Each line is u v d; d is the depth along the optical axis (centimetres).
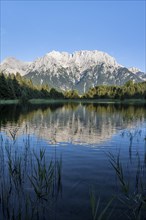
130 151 1888
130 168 1448
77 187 1146
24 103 10138
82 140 2352
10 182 1190
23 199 1029
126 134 2727
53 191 1102
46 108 7544
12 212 929
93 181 1224
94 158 1675
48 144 2138
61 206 973
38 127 3216
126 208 954
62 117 4712
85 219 886
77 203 997
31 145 2081
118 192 1094
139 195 1021
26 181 1212
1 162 1534
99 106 9550
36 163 1516
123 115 5234
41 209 952
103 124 3675
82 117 4781
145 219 880
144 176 1302
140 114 5466
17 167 1395
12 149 1909
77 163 1541
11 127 3125
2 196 996
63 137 2498
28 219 882
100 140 2353
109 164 1525
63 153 1809
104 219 880
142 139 2416
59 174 1184
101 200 1020
